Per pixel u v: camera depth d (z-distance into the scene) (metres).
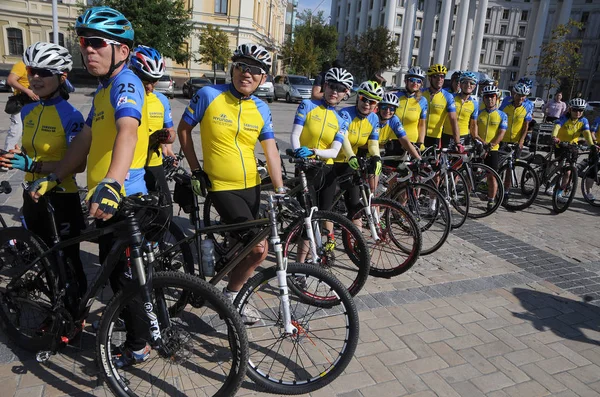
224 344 2.86
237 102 2.81
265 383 2.50
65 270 2.61
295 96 24.56
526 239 5.43
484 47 65.88
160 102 3.75
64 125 2.75
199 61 29.89
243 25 31.70
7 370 2.58
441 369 2.82
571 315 3.62
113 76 2.31
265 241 2.90
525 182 6.93
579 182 8.84
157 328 2.25
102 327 2.24
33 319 2.84
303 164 3.22
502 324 3.41
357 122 4.24
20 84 5.25
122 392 2.31
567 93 37.28
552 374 2.84
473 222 5.98
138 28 24.05
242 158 2.85
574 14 59.25
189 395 2.44
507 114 6.91
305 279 2.65
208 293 2.19
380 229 4.06
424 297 3.77
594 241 5.52
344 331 2.68
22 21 28.64
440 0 58.50
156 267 2.89
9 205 5.28
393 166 5.11
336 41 50.88
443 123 6.24
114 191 1.93
